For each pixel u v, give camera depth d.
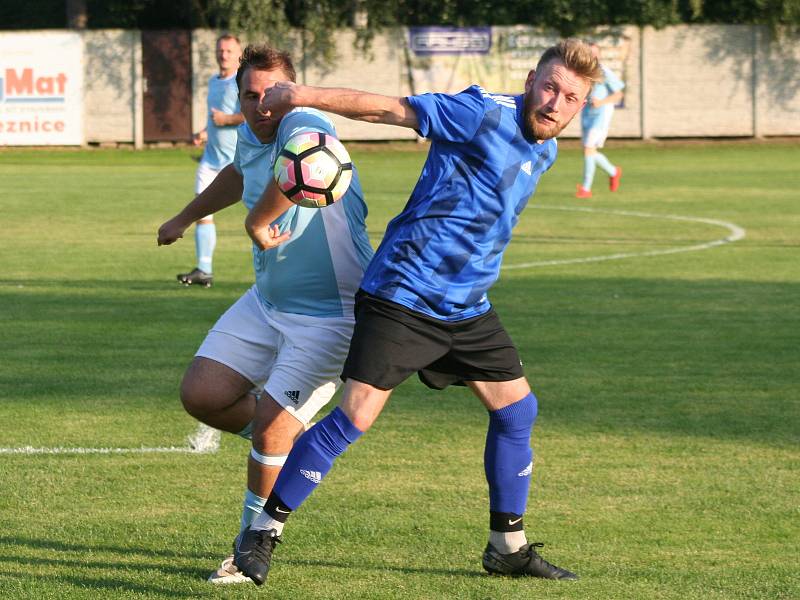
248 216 9.29
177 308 22.11
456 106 8.62
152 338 19.38
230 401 9.82
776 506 11.40
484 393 9.54
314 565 9.81
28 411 14.83
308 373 9.48
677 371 17.20
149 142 70.94
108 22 79.94
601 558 10.05
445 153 8.81
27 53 68.56
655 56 72.44
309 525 10.81
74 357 17.94
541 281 25.50
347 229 9.66
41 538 10.37
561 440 13.65
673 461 12.85
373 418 8.97
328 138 9.20
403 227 8.99
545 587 9.36
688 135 73.25
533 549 9.61
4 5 81.62
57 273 26.31
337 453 8.99
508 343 9.51
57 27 82.12
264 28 70.12
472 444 13.51
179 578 9.47
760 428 14.20
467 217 8.82
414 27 71.06
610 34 71.94
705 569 9.77
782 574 9.66
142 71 70.25
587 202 43.00
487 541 10.43
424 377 9.50
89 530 10.60
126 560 9.88
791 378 16.80
